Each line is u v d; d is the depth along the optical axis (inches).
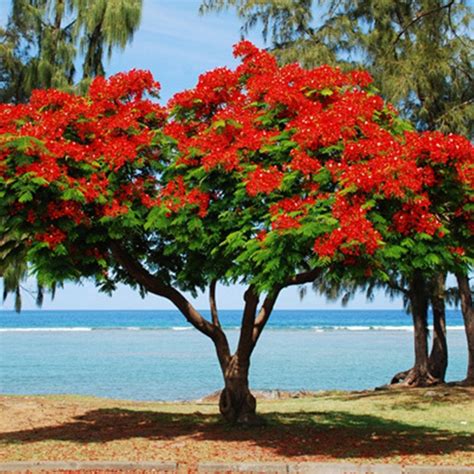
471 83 713.6
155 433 454.6
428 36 709.9
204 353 1657.2
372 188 355.9
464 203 389.7
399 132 435.5
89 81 636.1
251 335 480.4
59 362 1411.2
